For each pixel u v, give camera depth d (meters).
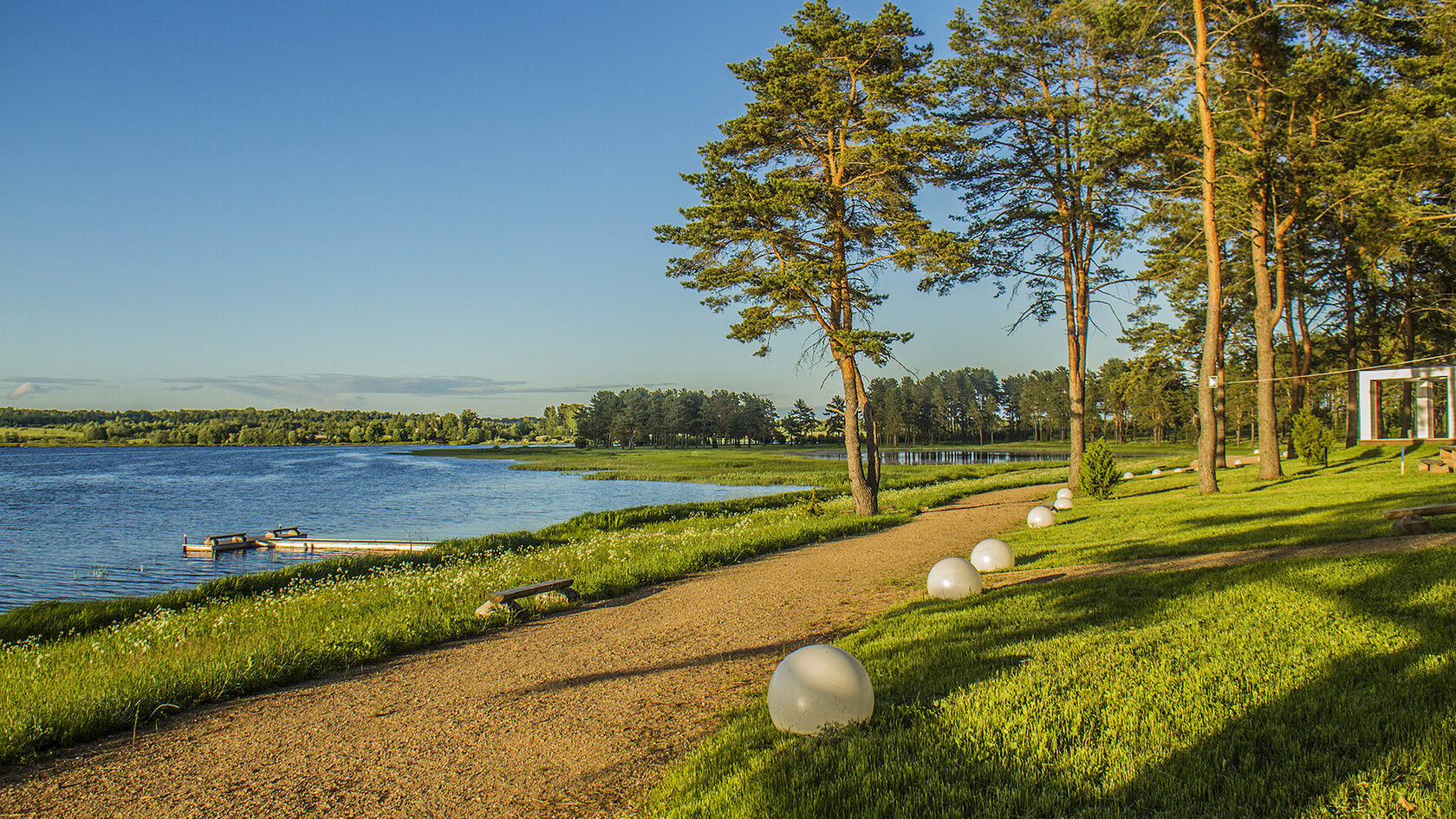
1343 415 72.31
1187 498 20.88
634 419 181.25
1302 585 8.38
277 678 7.99
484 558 18.94
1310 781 4.20
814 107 21.95
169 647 9.77
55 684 7.93
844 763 4.84
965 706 5.62
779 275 20.89
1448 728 4.62
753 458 98.19
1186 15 22.80
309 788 5.25
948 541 17.47
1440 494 15.59
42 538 31.84
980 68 26.52
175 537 32.06
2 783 5.47
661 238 22.14
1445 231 21.34
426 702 7.13
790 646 8.68
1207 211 21.81
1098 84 26.52
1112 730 5.05
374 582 15.02
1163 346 39.91
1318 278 32.62
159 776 5.55
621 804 4.80
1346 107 23.55
